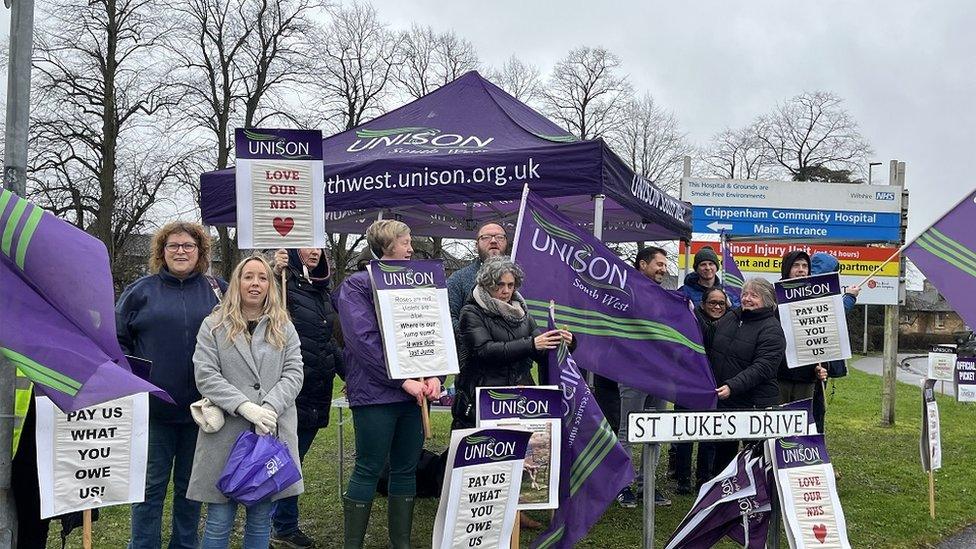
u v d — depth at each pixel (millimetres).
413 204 5227
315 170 3994
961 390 7809
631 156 29656
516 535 3537
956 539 4906
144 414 2959
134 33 19031
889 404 9695
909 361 32156
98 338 2488
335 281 21312
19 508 2879
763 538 3539
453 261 20125
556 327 3904
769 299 4863
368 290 3684
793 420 3529
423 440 3896
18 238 2447
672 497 5672
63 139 18984
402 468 3848
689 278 5797
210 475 3072
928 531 5031
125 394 2455
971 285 4965
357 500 3725
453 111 6227
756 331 4801
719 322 5035
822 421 5633
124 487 2906
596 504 3680
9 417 2695
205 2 21188
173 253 3381
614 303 4312
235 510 3172
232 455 3008
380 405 3639
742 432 3459
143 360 2936
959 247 5039
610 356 4277
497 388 3467
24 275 2441
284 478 3031
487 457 3307
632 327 4328
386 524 4820
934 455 5434
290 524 4309
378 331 3625
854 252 12336
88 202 19859
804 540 3373
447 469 3230
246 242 3893
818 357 4910
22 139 2602
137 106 19922
